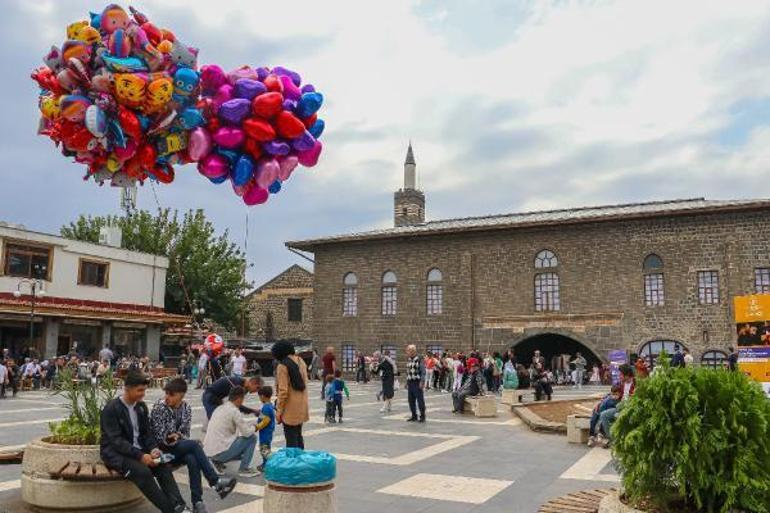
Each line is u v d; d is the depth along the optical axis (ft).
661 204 119.14
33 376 88.58
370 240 131.44
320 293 136.46
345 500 23.22
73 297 112.16
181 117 21.47
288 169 23.79
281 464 17.08
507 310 117.29
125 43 20.07
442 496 23.93
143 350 122.62
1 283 100.94
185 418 24.75
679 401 15.66
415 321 125.49
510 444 37.22
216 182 23.56
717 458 15.30
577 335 110.73
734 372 16.20
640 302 106.83
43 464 21.09
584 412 50.78
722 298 101.30
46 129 21.61
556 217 119.85
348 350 132.05
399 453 33.71
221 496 21.93
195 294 146.00
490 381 86.43
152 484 19.84
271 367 138.82
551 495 24.16
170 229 148.66
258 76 23.24
